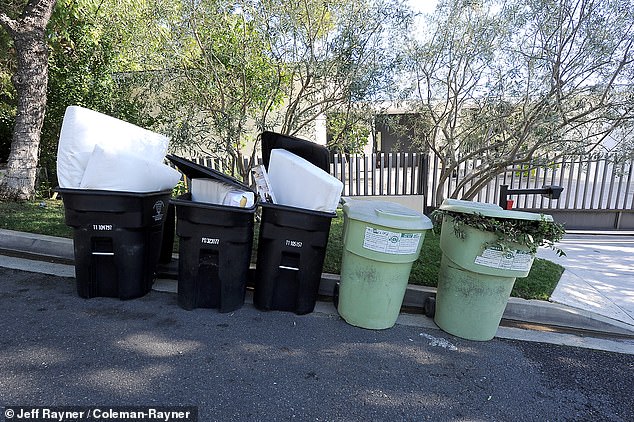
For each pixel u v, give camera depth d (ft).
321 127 21.94
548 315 13.23
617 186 26.53
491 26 17.99
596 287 15.61
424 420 8.16
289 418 7.94
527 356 10.95
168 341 10.49
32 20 21.85
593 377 10.05
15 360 9.21
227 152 18.48
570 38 16.21
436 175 25.08
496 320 11.60
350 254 11.84
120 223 12.21
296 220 11.84
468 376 9.84
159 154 13.71
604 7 15.69
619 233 26.07
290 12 16.34
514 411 8.61
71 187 12.20
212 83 17.88
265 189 12.57
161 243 14.16
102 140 12.36
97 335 10.55
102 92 24.89
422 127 22.39
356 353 10.54
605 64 15.96
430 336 11.75
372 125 19.07
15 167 22.76
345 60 16.47
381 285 11.53
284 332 11.41
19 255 16.47
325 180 11.84
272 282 12.37
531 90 17.31
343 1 16.31
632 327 12.64
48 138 27.30
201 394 8.46
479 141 19.84
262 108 18.43
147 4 18.22
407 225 11.04
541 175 26.68
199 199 13.17
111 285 12.76
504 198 15.51
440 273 12.40
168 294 13.55
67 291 13.21
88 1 25.17
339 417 8.09
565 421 8.38
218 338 10.82
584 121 16.72
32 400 7.95
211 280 12.32
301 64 17.04
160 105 19.60
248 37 17.17
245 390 8.70
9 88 29.40
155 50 17.97
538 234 10.80
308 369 9.66
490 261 10.95
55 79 25.64
